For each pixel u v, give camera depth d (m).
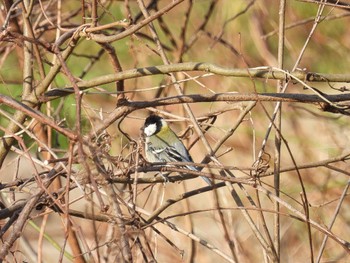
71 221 7.06
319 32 19.20
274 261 8.80
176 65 8.54
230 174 9.18
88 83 8.75
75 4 15.40
